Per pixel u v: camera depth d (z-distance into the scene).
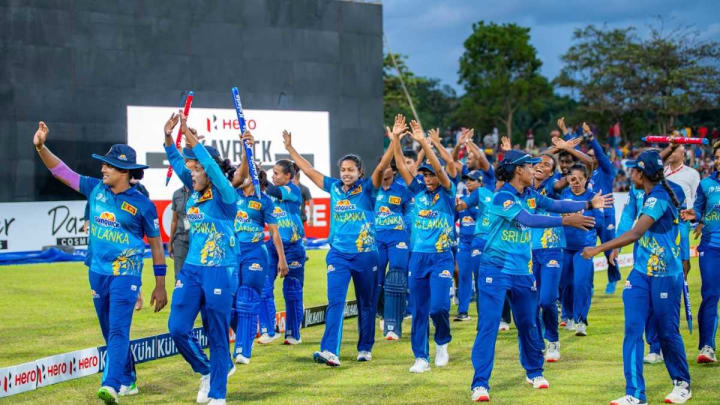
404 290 9.96
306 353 9.08
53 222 17.58
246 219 8.60
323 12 20.88
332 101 21.08
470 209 10.80
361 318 8.59
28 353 8.91
